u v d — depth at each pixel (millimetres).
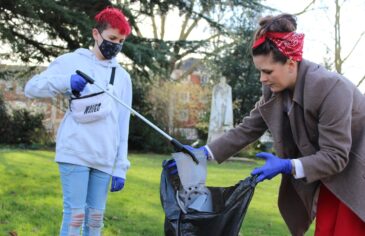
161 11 15758
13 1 12492
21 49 13406
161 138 16484
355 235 2486
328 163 2359
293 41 2385
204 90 19953
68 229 3092
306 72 2467
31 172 7824
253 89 19531
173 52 16016
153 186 7320
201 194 2541
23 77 15531
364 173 2430
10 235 4168
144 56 14531
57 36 14234
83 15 13789
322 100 2391
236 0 16438
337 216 2551
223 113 15672
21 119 15844
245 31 18203
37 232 4332
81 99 3084
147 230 4719
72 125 3109
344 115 2359
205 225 2375
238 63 19594
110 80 3211
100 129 3133
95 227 3244
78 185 3094
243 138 2900
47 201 5629
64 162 3084
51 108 16922
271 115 2643
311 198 2645
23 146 15062
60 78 3033
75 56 3203
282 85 2486
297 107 2500
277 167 2408
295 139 2557
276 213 6039
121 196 6301
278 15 2457
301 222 2809
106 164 3191
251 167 12023
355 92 2510
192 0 15844
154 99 17703
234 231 2398
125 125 3348
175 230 2393
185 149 2629
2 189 6219
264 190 7910
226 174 9656
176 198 2496
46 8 13055
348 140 2377
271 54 2400
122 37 3197
